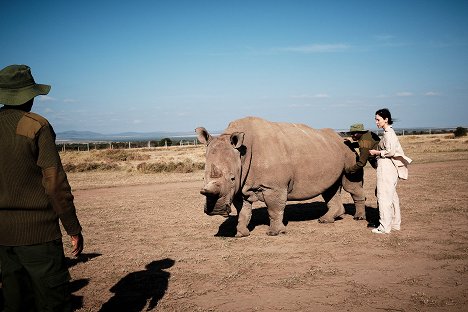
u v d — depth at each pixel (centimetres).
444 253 588
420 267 529
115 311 425
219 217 991
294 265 558
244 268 554
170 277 532
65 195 280
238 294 460
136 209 1165
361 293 446
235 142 657
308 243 678
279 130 777
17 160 270
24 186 274
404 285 466
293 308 413
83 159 3872
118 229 883
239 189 711
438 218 838
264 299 441
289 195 788
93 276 551
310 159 775
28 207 273
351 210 1023
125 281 523
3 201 270
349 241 678
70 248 721
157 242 742
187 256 630
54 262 285
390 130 717
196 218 988
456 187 1323
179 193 1516
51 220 284
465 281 473
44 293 283
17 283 283
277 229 750
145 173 2498
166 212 1095
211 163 638
